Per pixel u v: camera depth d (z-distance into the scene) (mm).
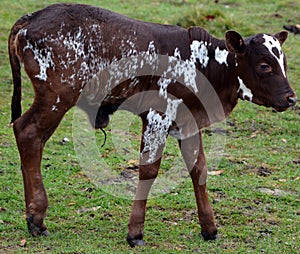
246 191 15508
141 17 29000
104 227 13359
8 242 12461
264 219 14047
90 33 12133
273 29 28312
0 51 24844
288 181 16234
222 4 32188
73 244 12406
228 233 13234
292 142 19094
